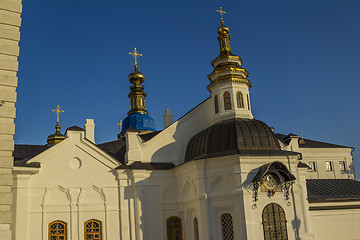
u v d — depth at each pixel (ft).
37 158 96.58
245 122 98.58
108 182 102.32
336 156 171.63
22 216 91.45
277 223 90.53
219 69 109.50
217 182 94.79
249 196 89.71
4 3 62.44
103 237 98.48
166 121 145.89
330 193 115.14
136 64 163.84
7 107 58.95
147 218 102.83
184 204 103.30
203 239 92.38
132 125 156.15
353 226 109.09
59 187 97.25
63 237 95.61
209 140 98.12
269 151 93.50
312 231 104.37
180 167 102.83
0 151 57.26
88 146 102.17
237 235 88.89
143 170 104.27
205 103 117.70
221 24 115.75
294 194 93.81
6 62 60.34
